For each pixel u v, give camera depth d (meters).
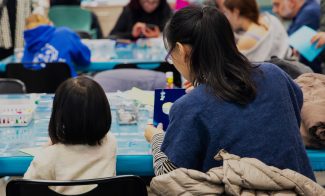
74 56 3.75
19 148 1.93
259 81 1.56
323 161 1.91
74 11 6.29
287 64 2.67
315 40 3.14
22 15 5.12
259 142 1.50
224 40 1.56
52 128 1.78
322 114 1.92
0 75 3.81
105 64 3.82
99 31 6.41
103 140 1.83
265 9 6.86
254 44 3.31
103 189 1.53
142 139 2.04
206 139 1.51
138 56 4.03
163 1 5.08
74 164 1.74
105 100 1.79
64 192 1.73
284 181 1.40
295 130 1.56
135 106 2.46
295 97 1.64
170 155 1.50
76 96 1.74
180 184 1.40
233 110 1.50
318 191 1.42
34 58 3.77
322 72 3.83
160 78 3.14
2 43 5.09
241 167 1.40
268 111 1.52
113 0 7.33
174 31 1.60
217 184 1.41
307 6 4.47
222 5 3.50
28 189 1.53
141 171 1.88
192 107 1.51
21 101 2.61
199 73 1.56
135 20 5.11
